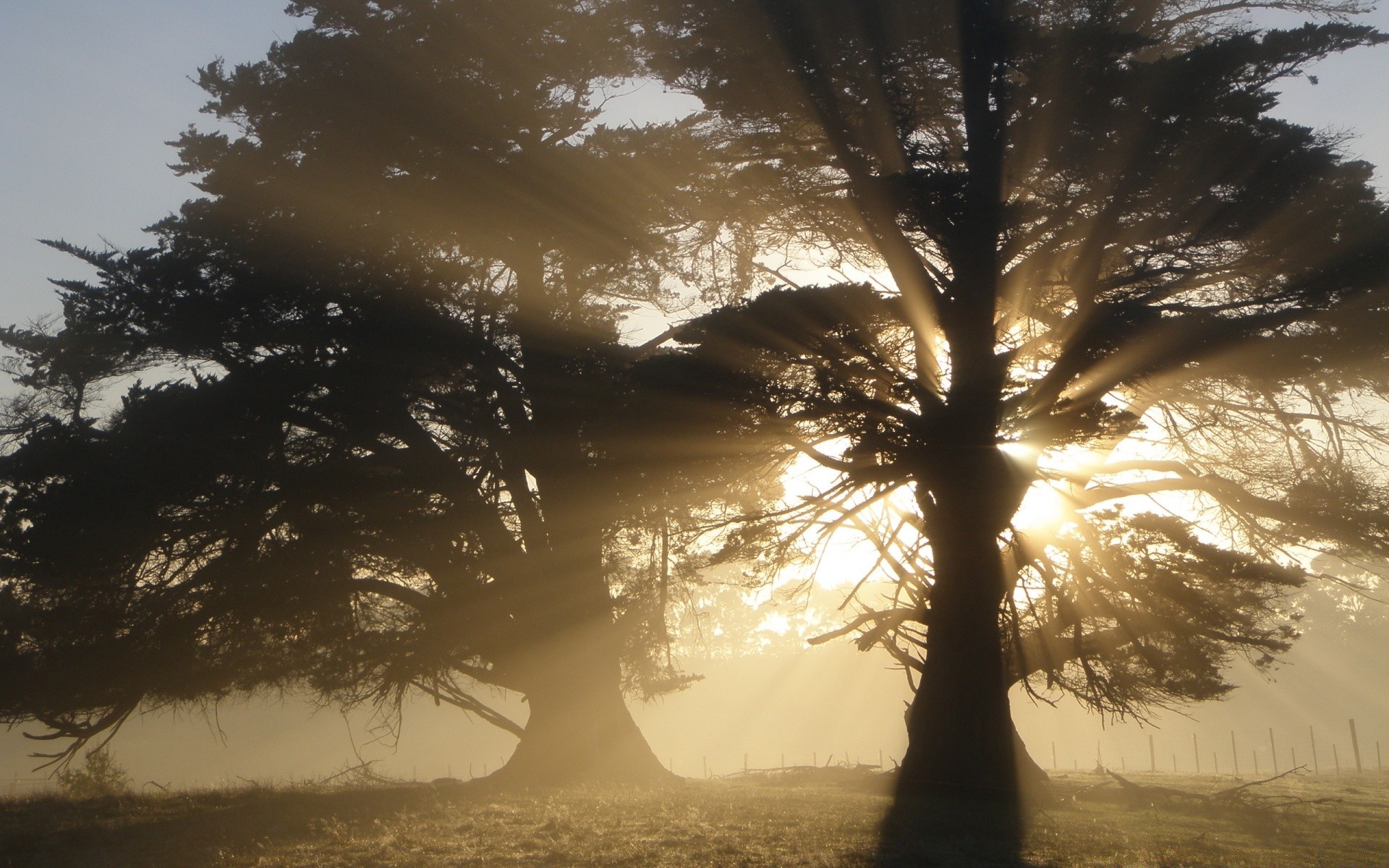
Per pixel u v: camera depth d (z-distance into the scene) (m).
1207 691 23.06
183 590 22.72
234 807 17.95
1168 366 20.39
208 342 24.20
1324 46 19.81
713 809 17.31
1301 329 20.97
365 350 23.52
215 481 23.06
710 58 22.98
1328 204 20.14
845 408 20.64
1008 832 15.21
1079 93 20.67
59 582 21.98
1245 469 23.55
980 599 22.45
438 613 23.59
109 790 22.67
